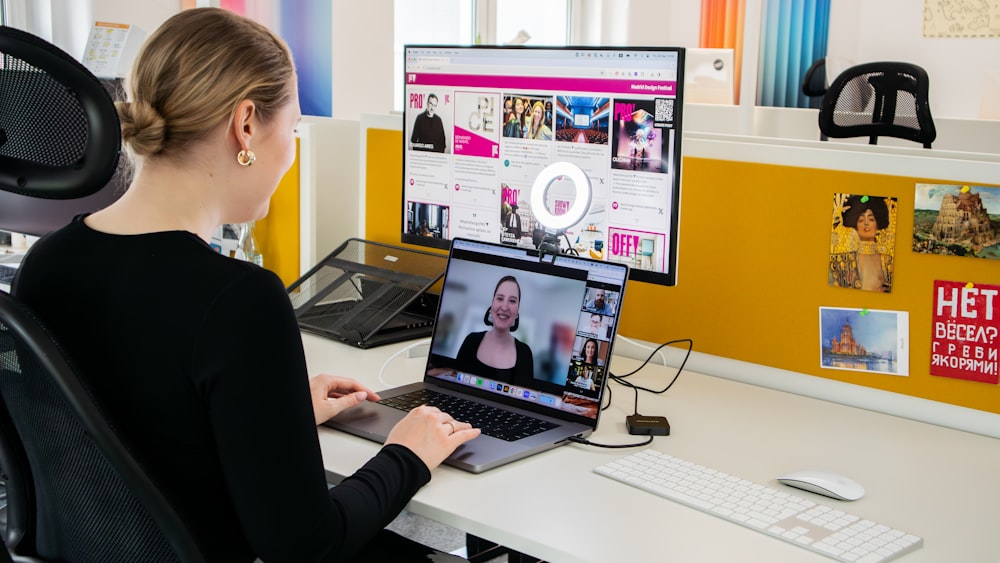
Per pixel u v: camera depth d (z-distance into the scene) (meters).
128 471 0.89
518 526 1.05
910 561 0.99
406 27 4.33
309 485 0.95
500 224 1.69
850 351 1.51
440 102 1.73
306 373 0.97
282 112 1.04
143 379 0.92
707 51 3.13
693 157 1.64
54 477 0.99
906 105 3.43
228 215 1.04
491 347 1.49
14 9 2.76
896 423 1.44
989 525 1.08
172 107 0.96
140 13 2.90
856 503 1.14
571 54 1.54
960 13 4.97
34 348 0.88
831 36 5.35
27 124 0.93
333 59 3.67
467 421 1.36
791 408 1.50
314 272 1.98
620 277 1.38
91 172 0.92
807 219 1.53
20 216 2.05
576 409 1.38
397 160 2.03
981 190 1.36
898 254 1.45
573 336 1.40
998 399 1.38
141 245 0.95
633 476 1.18
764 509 1.09
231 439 0.91
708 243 1.65
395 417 1.37
